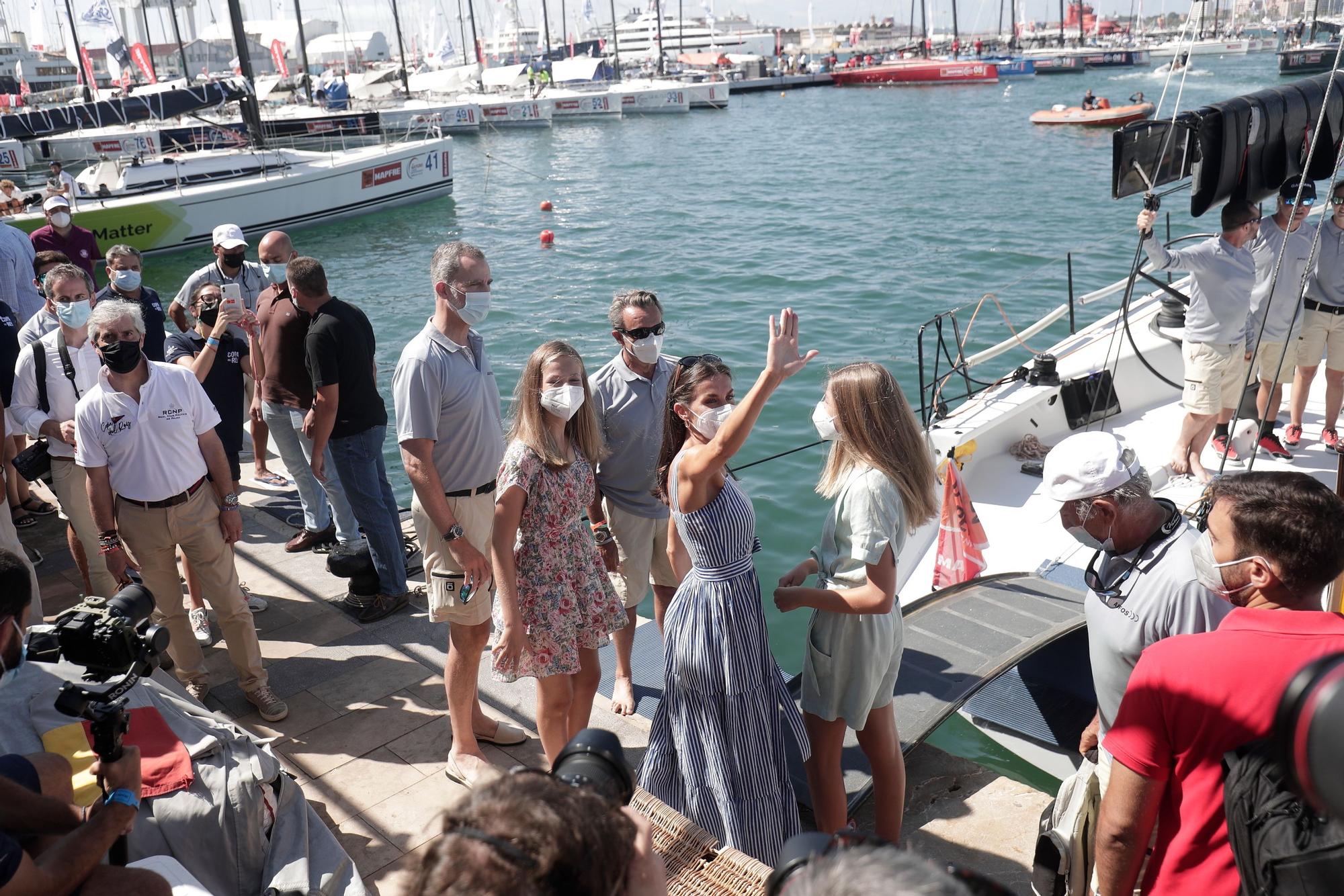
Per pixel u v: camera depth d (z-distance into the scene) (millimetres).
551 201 28578
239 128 26922
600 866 1097
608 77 61375
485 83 60844
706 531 2656
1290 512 1828
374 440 4508
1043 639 3707
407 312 17891
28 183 27750
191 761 2822
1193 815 1795
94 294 4332
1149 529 2250
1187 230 19781
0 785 2170
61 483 4402
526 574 3143
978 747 4191
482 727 3641
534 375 3010
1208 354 5492
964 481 5961
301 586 4922
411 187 27672
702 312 15906
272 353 5047
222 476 3773
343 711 3850
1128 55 76875
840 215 24062
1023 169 30125
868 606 2568
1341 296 5684
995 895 985
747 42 117750
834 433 2631
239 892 2730
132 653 2080
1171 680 1813
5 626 2318
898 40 139125
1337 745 1086
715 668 2689
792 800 2773
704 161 36344
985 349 12867
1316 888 1461
